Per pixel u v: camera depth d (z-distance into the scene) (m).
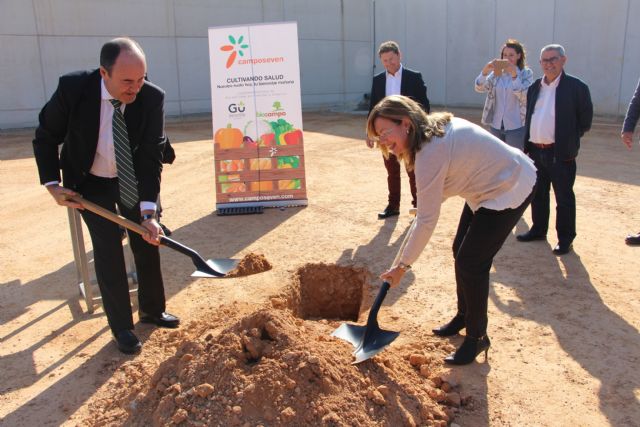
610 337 3.77
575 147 5.08
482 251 3.19
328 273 5.09
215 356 2.88
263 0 19.11
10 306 4.55
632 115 5.45
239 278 4.93
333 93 21.27
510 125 6.36
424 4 19.28
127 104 3.47
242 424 2.62
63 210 7.43
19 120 15.56
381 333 3.21
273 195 7.16
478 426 2.93
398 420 2.81
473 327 3.39
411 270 5.01
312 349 2.93
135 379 3.36
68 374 3.52
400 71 6.34
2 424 3.05
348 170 9.48
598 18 14.12
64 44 15.90
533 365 3.46
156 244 3.61
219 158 7.07
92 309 4.37
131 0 16.78
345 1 20.84
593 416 2.98
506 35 16.59
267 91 6.95
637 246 5.44
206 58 18.36
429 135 2.88
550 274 4.82
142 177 3.59
